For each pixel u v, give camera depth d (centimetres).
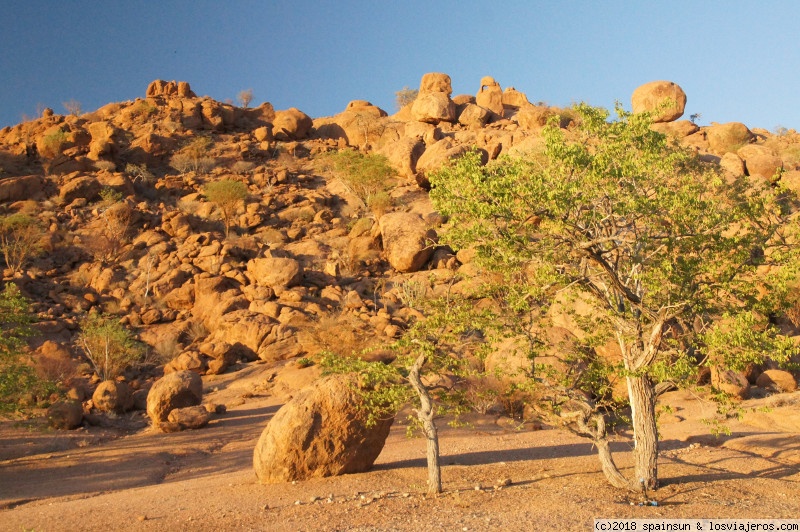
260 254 4253
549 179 1138
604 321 1403
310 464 1544
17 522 1348
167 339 3456
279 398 2808
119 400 2764
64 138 5809
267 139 6638
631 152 1179
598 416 1346
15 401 2309
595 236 1194
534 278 1223
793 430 2077
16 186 5000
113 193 5019
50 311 3650
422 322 1345
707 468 1538
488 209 1091
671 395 2630
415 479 1494
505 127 6225
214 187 4828
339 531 1084
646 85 5981
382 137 6625
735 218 1206
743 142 5575
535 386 1363
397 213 4409
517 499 1248
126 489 1755
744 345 1123
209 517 1257
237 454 2109
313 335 3238
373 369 1386
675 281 1139
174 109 6881
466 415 2384
